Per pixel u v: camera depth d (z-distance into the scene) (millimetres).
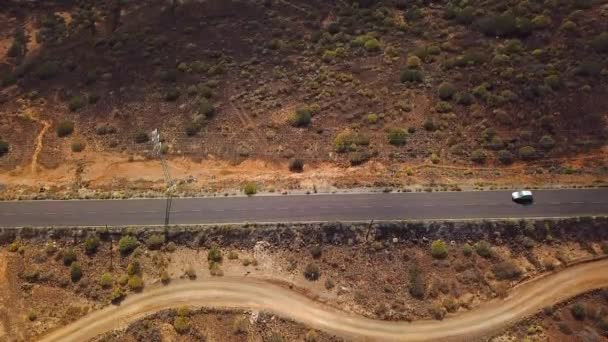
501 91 72625
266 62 85875
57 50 93438
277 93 79438
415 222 56250
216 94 80375
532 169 62688
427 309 49938
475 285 51562
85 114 79250
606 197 57781
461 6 91562
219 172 66938
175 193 62688
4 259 57062
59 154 72250
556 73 73375
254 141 71562
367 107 74812
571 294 50406
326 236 56281
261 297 52031
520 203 57688
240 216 58875
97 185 65875
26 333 50312
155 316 50812
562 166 62594
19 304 52906
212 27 94625
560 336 47812
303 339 48438
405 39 87125
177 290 53156
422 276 52656
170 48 90562
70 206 62094
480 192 59438
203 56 88312
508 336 47969
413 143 68000
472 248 54594
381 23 91188
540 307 49656
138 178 66625
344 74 81000
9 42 97938
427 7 93750
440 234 55656
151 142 72812
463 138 67875
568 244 54312
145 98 81062
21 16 103438
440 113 72188
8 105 82500
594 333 47500
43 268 55812
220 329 49719
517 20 83438
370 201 59281
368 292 51750
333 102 76312
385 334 48562
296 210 58969
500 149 65562
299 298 51719
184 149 71188
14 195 64625
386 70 80875
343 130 71750
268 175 65625
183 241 57312
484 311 49750
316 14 95688
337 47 86625
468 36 85062
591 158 63188
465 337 48031
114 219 59781
